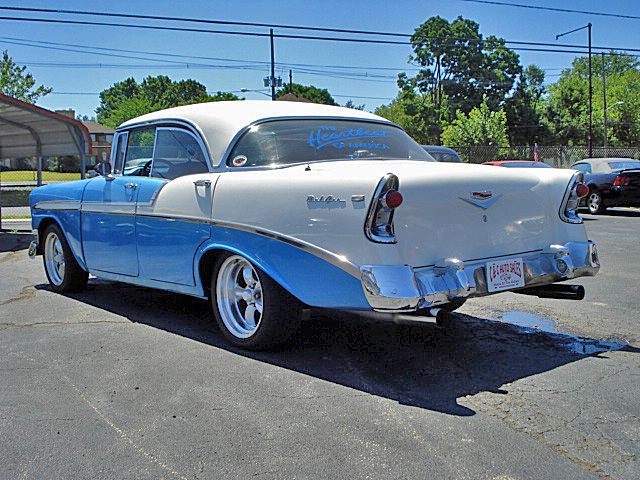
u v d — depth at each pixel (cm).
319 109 492
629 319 534
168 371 398
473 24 6044
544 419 322
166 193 480
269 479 264
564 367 405
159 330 496
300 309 415
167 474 270
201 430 312
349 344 453
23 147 1862
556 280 434
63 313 558
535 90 6975
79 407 343
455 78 6094
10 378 390
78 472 273
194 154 476
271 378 383
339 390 362
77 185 597
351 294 359
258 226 404
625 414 329
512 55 6041
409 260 359
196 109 500
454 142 4531
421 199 362
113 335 484
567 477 264
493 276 394
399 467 272
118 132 565
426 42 6041
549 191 437
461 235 383
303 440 299
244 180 421
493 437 301
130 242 522
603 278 727
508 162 1397
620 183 1605
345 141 463
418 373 392
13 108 1433
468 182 386
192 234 456
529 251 424
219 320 452
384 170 368
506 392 359
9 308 582
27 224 1546
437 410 333
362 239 352
